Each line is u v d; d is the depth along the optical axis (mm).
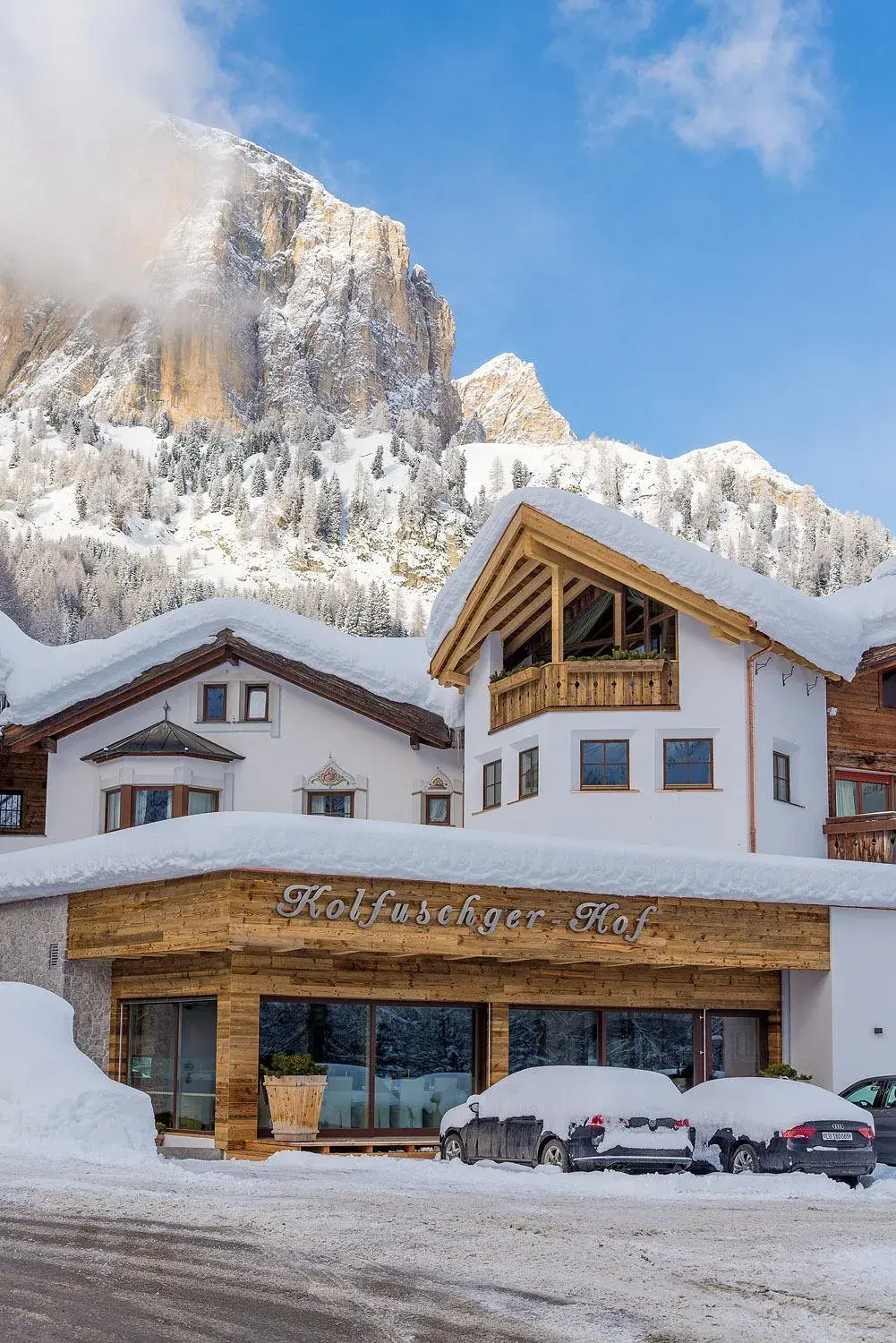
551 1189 16859
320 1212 13555
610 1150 18453
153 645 35625
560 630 31594
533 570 32875
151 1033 26500
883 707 33094
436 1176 18188
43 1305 9266
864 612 32031
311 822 23297
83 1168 17453
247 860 22547
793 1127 19062
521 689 32750
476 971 25922
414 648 39062
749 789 29672
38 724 35312
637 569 30219
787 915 27125
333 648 36375
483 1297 9773
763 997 28203
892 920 28156
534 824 31422
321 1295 9758
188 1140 24359
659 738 30734
